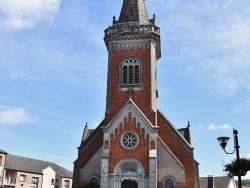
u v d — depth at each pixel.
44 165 91.75
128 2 51.09
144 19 49.81
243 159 21.66
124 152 40.00
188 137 45.62
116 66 45.53
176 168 40.09
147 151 39.53
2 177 73.75
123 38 46.22
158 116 44.09
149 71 44.59
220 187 82.56
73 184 43.66
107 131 41.06
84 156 44.69
